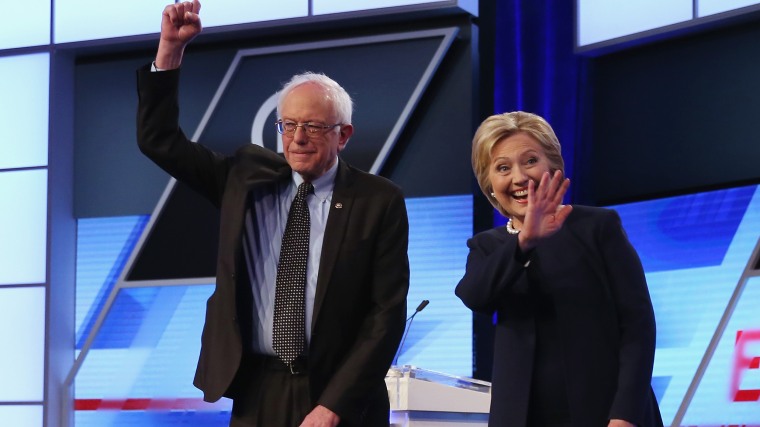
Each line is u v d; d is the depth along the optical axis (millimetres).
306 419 7867
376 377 8094
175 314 20859
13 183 21922
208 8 20844
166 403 20688
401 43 19938
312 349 8023
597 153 20016
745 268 17266
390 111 19719
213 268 20609
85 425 21031
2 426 21312
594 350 7512
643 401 7348
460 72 19812
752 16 17750
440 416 10797
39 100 21984
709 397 17125
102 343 21094
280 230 8391
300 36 20781
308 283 8195
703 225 18406
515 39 20406
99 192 21844
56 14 21953
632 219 19438
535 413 7598
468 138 19578
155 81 8383
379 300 8305
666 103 19141
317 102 8234
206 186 8664
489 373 19469
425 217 19734
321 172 8438
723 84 18453
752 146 18016
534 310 7691
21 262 21672
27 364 21375
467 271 8047
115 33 21484
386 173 19906
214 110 20812
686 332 18156
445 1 19312
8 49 22125
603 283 7688
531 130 7762
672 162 19000
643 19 18875
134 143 21781
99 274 21688
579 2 19750
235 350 8016
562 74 20094
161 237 21016
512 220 8047
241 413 8156
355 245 8227
